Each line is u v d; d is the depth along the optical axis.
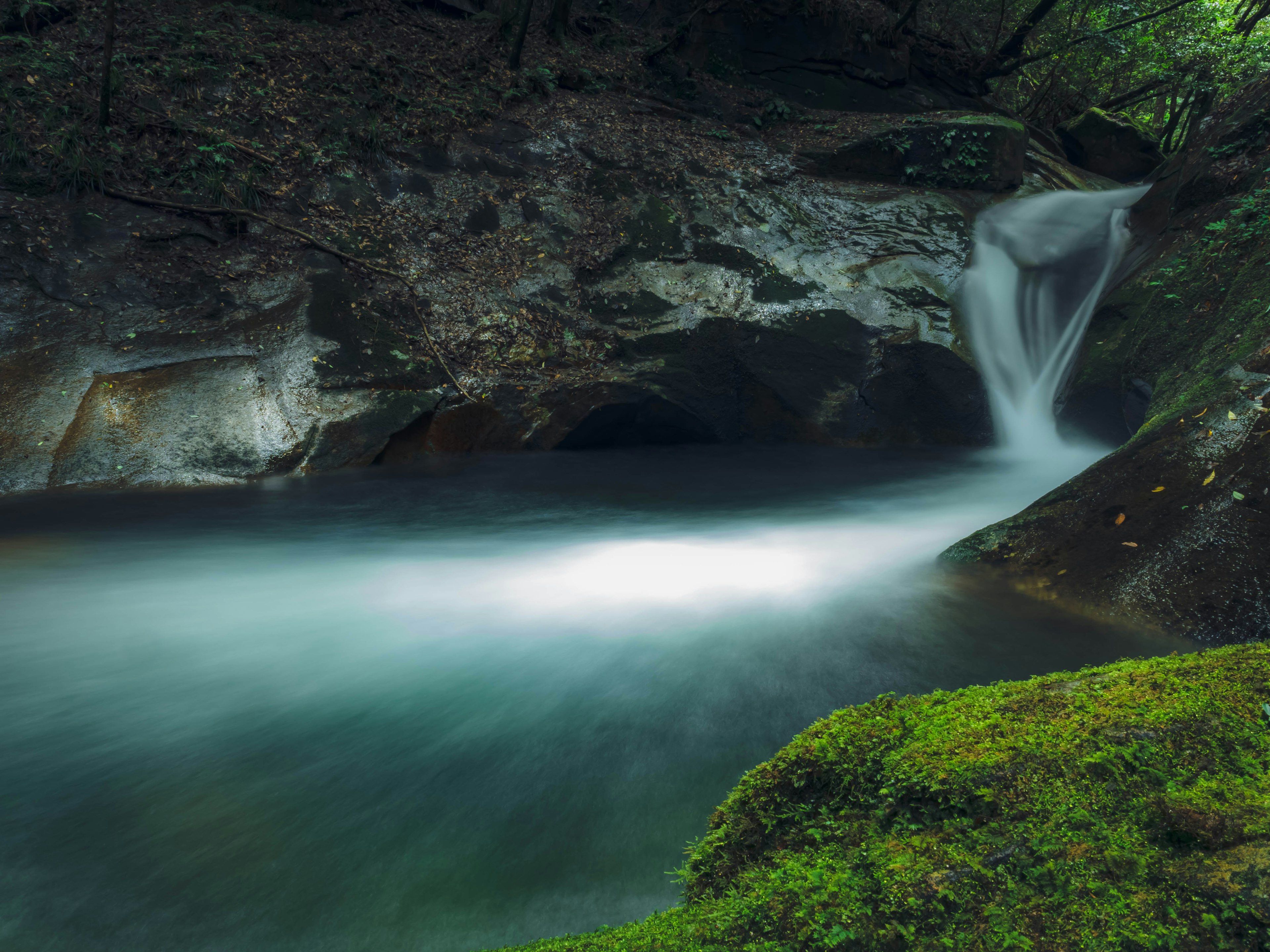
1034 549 5.14
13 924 2.29
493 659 4.09
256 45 11.29
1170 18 18.19
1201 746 1.78
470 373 9.36
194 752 3.20
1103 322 9.95
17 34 10.36
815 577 5.36
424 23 13.45
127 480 7.16
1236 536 4.41
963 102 18.20
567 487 8.36
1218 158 9.80
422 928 2.30
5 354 7.40
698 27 15.79
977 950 1.42
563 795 2.94
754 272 11.11
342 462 8.09
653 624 4.55
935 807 1.76
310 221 9.70
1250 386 5.14
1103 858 1.52
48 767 3.09
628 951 1.57
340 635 4.39
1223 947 1.35
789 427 10.61
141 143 9.50
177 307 8.37
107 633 4.41
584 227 11.22
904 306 11.13
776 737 3.35
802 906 1.56
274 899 2.41
